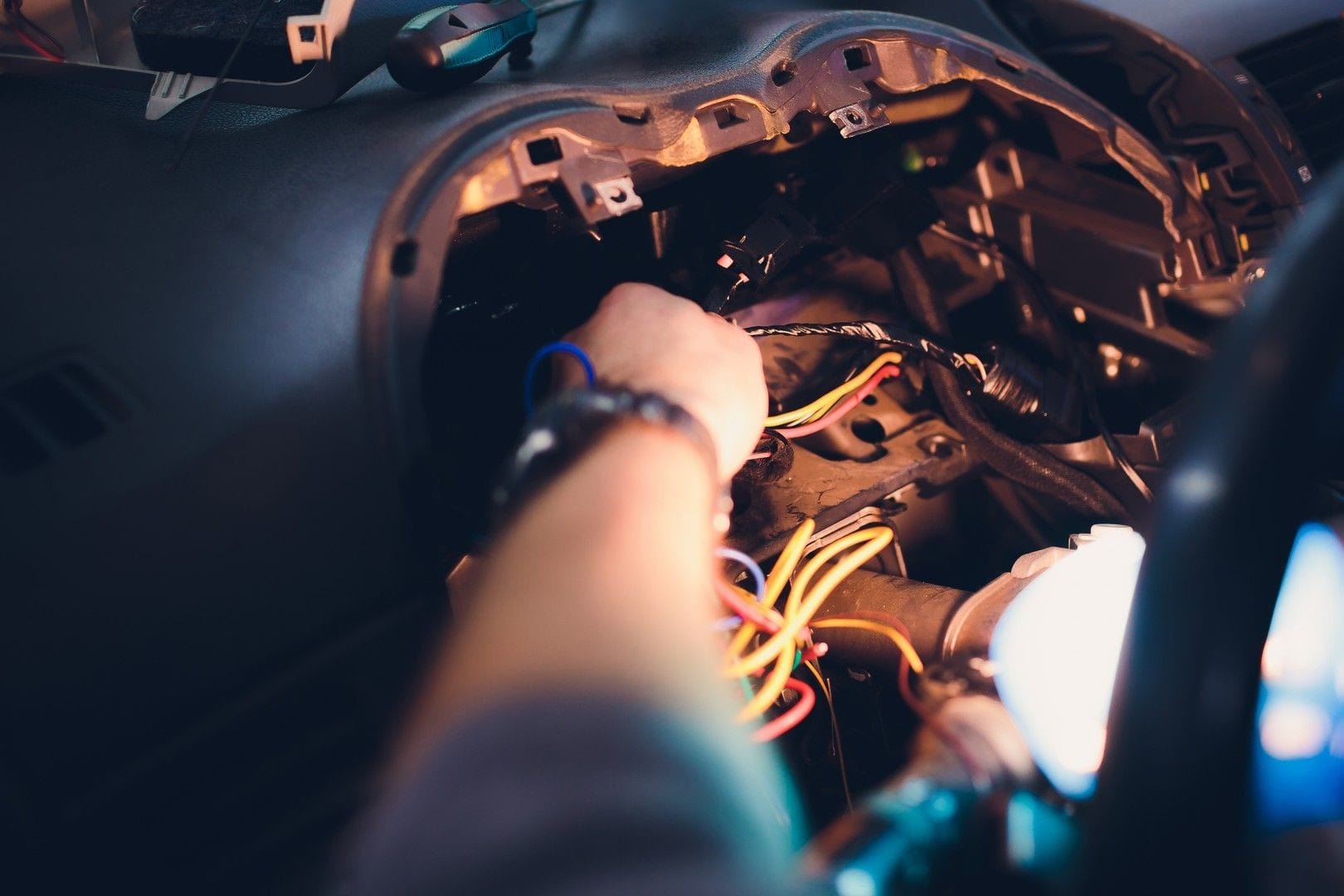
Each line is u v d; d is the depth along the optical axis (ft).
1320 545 1.80
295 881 1.92
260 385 1.90
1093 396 3.25
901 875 1.27
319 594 1.87
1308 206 1.49
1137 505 3.09
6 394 1.94
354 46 2.56
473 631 1.06
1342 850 1.43
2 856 1.68
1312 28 3.78
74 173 2.51
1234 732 1.36
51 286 2.16
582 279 3.00
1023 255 3.68
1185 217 3.21
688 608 1.07
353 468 1.89
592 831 0.83
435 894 0.84
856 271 3.60
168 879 1.80
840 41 2.78
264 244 2.10
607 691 0.93
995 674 1.83
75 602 1.70
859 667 2.57
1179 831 1.36
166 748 1.76
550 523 1.20
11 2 2.95
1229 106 3.44
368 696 1.95
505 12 2.61
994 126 3.55
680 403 1.65
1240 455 1.38
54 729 1.67
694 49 2.83
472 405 2.69
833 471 3.10
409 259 2.01
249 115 2.59
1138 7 3.67
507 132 2.21
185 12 2.77
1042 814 1.50
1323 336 1.40
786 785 2.68
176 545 1.77
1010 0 3.89
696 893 0.79
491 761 0.90
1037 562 2.42
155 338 2.00
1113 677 1.87
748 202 3.29
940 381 3.19
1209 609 1.36
